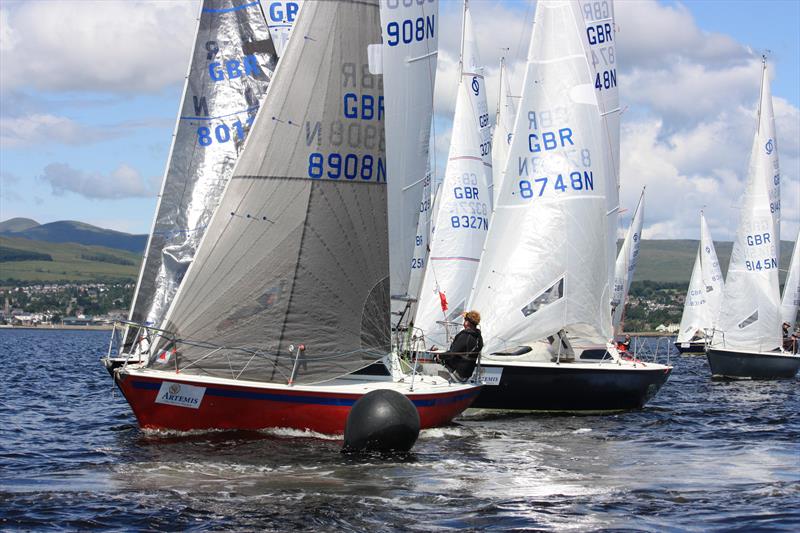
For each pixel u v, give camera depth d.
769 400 25.45
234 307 15.23
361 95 15.81
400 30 19.30
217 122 18.94
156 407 14.68
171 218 18.70
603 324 21.14
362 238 15.78
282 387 14.77
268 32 19.19
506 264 20.78
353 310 15.73
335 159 15.61
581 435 16.89
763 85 34.66
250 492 11.46
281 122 15.45
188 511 10.56
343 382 16.09
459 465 13.38
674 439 16.62
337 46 15.70
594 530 9.98
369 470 12.81
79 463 13.47
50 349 66.56
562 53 21.06
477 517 10.48
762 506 11.06
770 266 34.31
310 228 15.46
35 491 11.52
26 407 22.00
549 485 12.17
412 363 18.53
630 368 20.17
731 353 34.16
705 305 61.66
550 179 20.81
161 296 18.41
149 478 12.18
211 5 19.09
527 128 20.98
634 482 12.45
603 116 24.02
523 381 19.53
